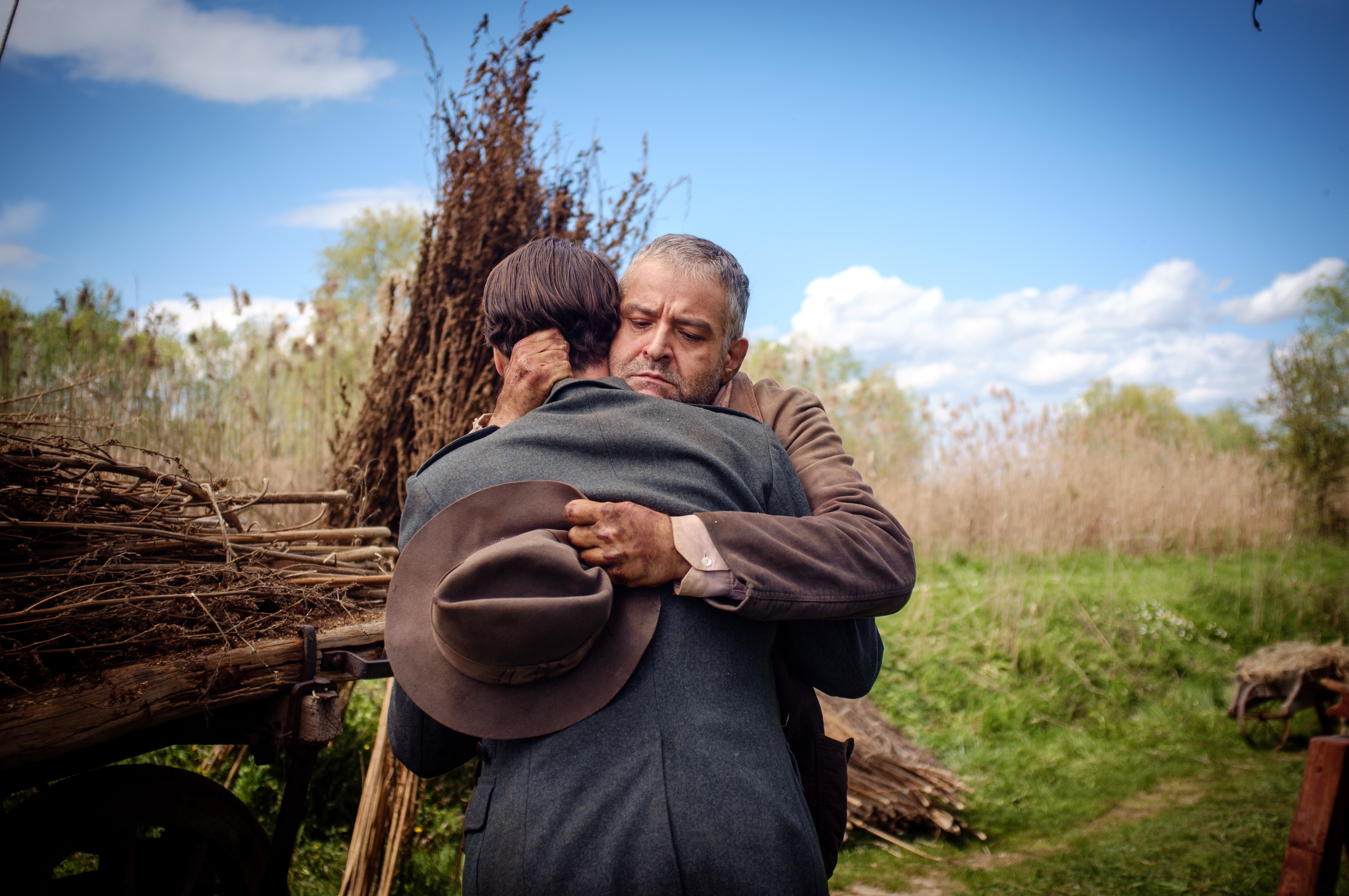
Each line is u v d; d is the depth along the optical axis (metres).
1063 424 9.44
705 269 1.29
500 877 0.94
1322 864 2.41
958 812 4.13
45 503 1.71
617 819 0.92
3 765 1.09
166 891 1.61
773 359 8.68
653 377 1.27
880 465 8.41
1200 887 3.39
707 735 0.97
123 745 1.43
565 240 1.34
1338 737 2.48
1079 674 5.71
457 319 3.51
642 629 1.01
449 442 3.41
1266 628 7.00
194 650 1.44
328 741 1.49
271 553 2.00
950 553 7.61
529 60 3.65
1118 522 8.48
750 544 1.03
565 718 0.97
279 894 1.53
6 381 3.84
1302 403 11.99
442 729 1.16
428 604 1.01
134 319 4.28
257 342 4.67
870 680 1.29
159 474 1.93
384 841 2.74
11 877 1.38
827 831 1.20
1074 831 4.02
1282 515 9.80
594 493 1.04
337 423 3.72
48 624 1.33
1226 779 4.70
